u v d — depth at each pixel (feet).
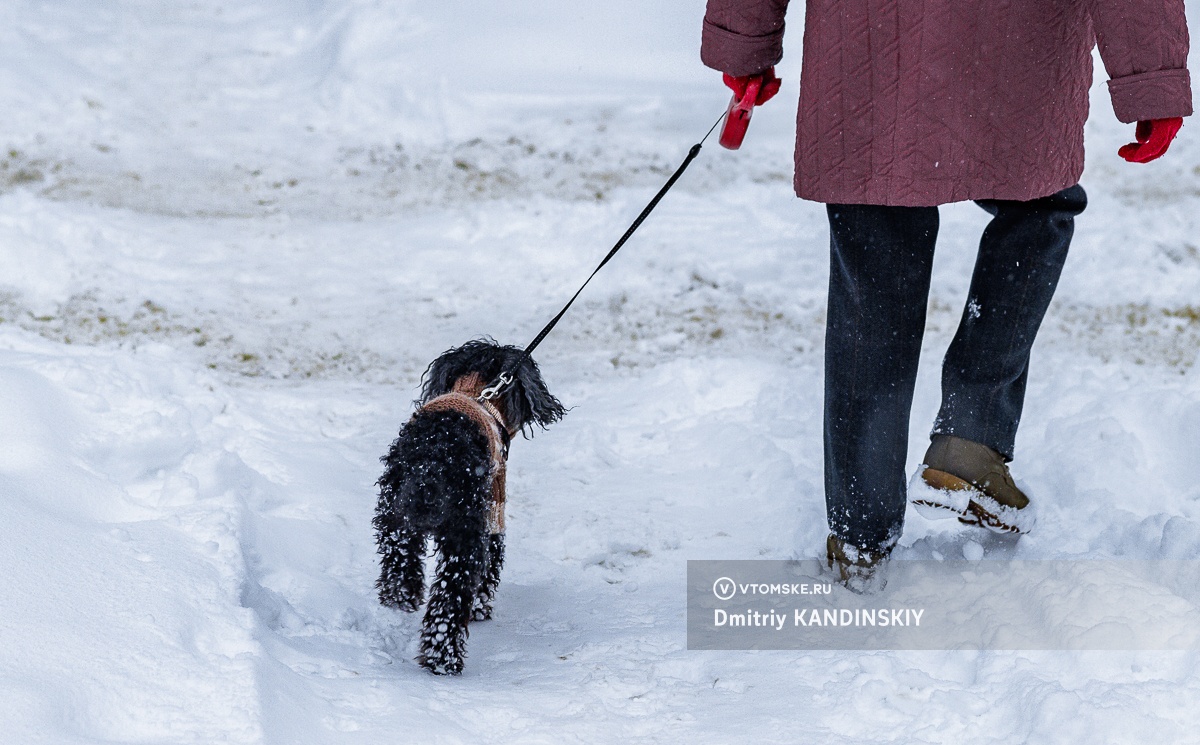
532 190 34.06
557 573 14.66
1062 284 28.19
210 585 10.98
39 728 8.26
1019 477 15.70
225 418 17.43
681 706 10.68
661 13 48.70
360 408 19.40
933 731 9.89
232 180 34.22
